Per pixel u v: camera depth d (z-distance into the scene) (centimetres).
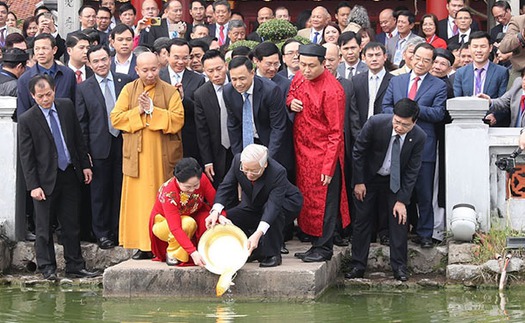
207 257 990
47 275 1111
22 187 1193
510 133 1131
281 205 1008
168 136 1112
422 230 1130
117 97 1165
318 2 2017
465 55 1309
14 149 1170
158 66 1112
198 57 1260
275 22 1387
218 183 1133
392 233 1083
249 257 1055
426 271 1120
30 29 1587
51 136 1101
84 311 951
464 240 1103
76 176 1120
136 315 926
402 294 1043
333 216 1052
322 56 1048
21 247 1166
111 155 1164
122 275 1006
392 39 1521
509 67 1341
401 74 1157
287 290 988
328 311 945
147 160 1101
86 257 1162
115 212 1177
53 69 1173
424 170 1120
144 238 1102
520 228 1127
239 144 1102
